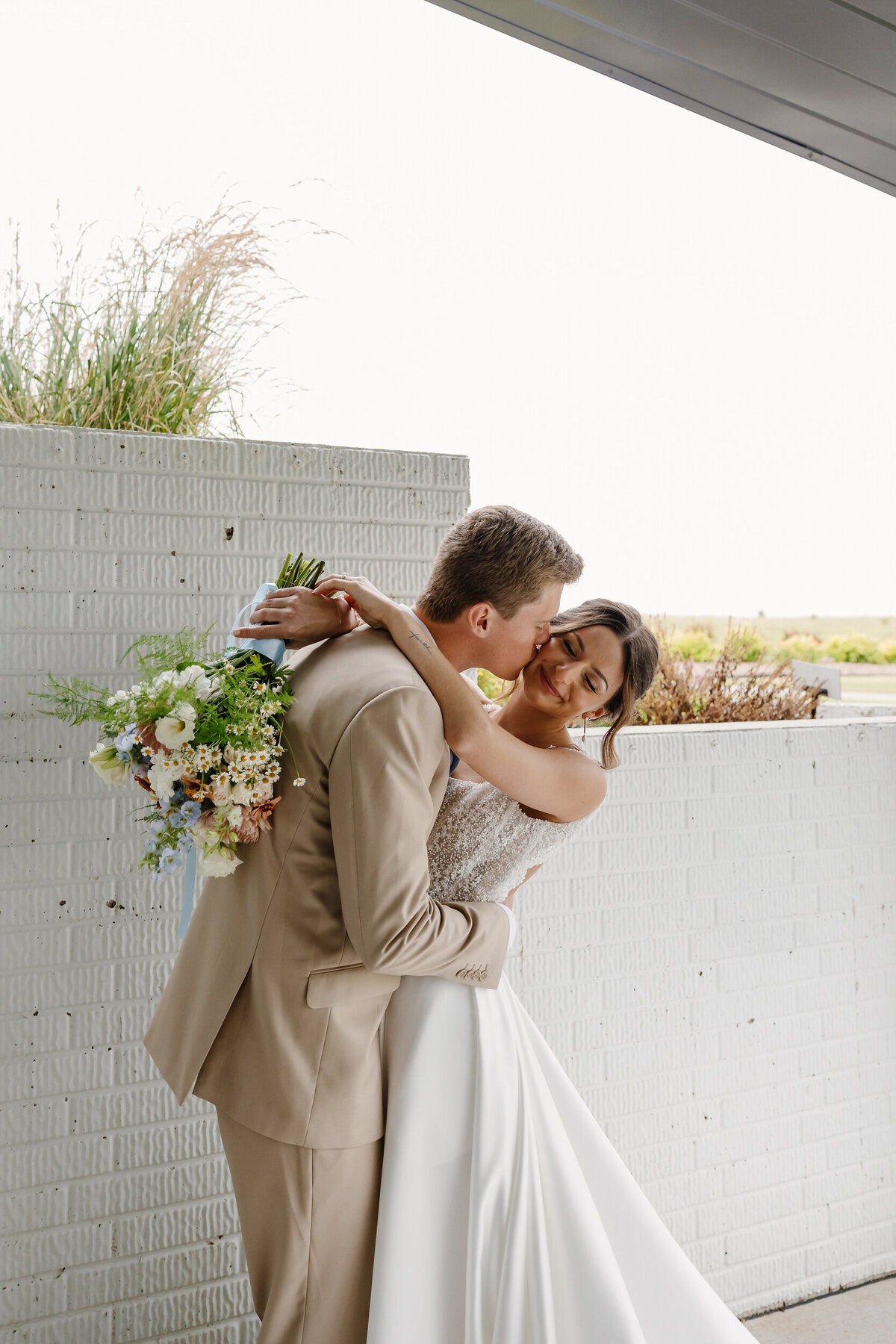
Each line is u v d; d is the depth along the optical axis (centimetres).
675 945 220
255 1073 124
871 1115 245
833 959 241
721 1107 225
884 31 199
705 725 237
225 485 179
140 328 192
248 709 123
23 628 165
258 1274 129
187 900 139
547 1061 146
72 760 169
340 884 119
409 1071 132
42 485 167
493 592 135
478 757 131
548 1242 130
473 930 129
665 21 196
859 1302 232
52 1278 168
